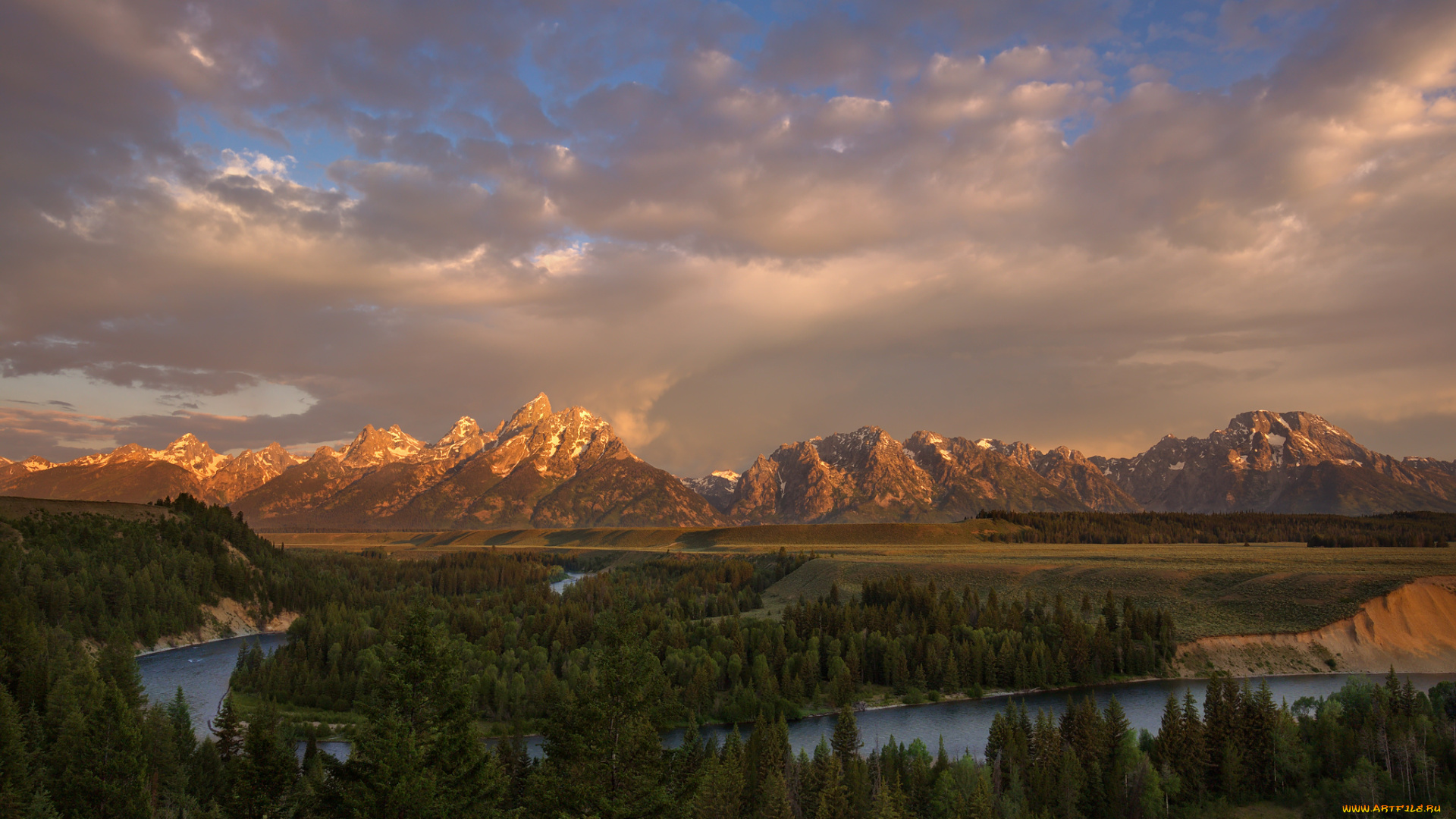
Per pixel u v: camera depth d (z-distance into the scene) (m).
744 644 176.38
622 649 64.31
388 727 57.16
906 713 155.75
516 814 63.62
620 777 61.44
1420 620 193.38
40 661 130.00
